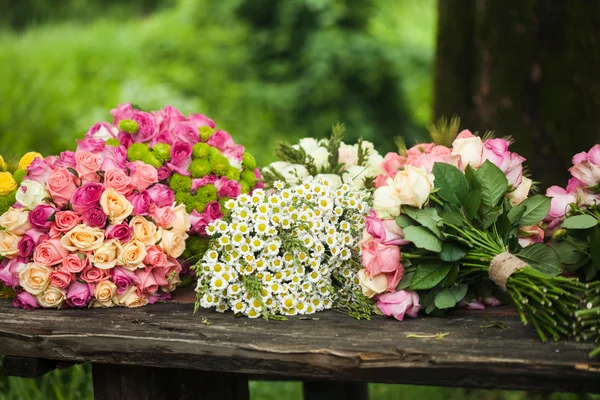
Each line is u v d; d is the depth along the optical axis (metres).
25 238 2.06
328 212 2.06
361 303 1.99
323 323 1.96
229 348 1.88
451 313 1.99
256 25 7.38
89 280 2.05
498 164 2.00
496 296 2.01
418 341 1.86
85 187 2.05
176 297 2.14
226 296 2.02
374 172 2.24
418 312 2.00
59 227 2.06
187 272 2.18
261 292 1.99
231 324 1.97
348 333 1.91
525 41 2.75
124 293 2.07
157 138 2.16
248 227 2.02
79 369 2.54
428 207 1.97
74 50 7.01
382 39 6.85
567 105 2.71
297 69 6.77
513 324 1.92
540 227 2.04
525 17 2.74
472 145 2.01
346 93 6.44
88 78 6.58
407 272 1.97
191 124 2.22
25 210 2.08
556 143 2.73
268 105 6.43
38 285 2.05
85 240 2.05
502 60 2.77
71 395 2.52
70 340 1.95
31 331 1.97
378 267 1.96
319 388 2.36
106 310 2.07
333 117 6.30
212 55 6.98
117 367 2.01
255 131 6.20
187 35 7.32
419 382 1.81
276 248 2.01
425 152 2.10
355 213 2.08
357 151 2.27
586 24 2.69
